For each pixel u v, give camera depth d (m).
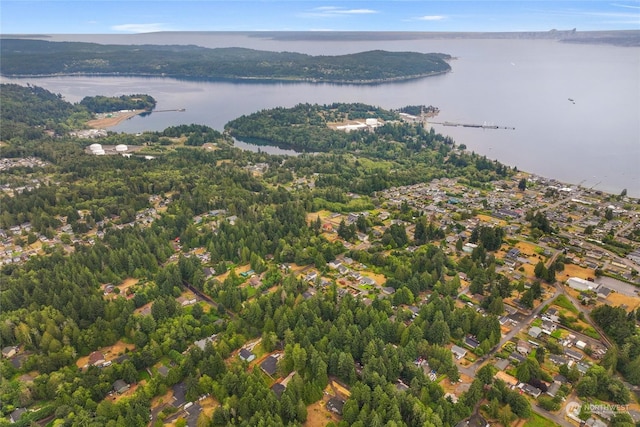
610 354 189.62
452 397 178.12
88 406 174.12
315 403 178.88
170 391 186.25
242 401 169.00
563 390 180.00
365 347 195.75
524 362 189.50
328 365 192.00
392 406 163.62
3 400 179.12
